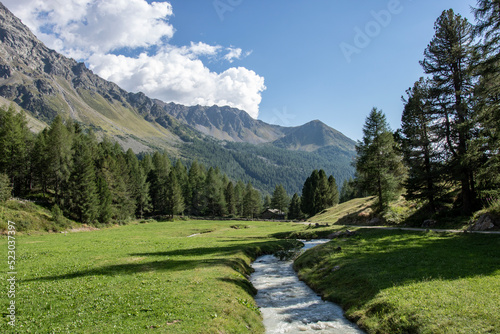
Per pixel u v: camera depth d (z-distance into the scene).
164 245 38.56
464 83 31.86
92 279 18.44
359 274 18.58
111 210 80.88
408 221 40.31
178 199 110.88
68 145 88.44
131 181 103.69
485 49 23.75
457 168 30.84
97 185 79.19
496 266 15.76
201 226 82.44
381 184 47.69
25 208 60.78
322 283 20.34
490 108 24.28
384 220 46.00
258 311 15.31
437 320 10.95
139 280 18.23
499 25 21.97
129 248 35.06
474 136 30.56
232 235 56.09
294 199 138.25
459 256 18.89
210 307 13.30
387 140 46.91
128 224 90.25
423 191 37.50
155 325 11.14
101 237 50.66
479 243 21.52
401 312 12.32
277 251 38.06
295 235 50.41
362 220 51.38
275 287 21.28
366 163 48.50
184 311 12.70
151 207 122.06
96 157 100.38
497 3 21.61
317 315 15.20
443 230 29.47
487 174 26.02
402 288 14.59
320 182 113.44
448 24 33.12
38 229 55.88
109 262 24.83
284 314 15.47
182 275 19.61
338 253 25.89
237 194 156.62
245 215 143.50
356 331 13.04
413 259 19.67
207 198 135.38
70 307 13.08
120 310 12.70
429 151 35.84
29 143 85.75
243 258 29.59
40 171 77.06
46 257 27.78
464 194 32.19
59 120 90.81
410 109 38.16
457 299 12.09
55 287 16.41
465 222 30.16
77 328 10.70
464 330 9.95
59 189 79.44
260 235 54.34
